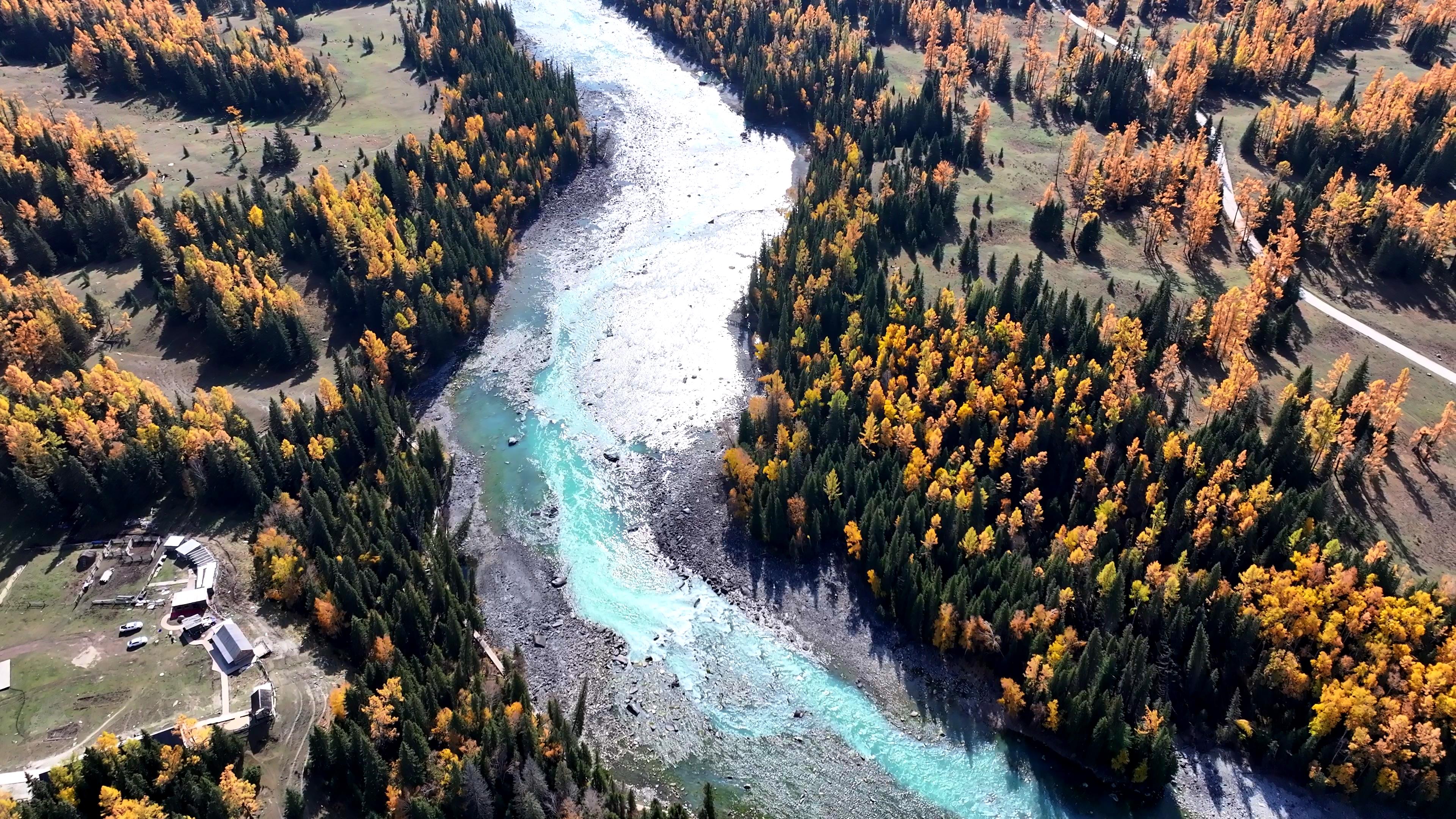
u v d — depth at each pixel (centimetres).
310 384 16650
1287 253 16262
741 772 11256
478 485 15275
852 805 10938
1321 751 10581
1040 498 13062
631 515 14688
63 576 12525
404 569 12638
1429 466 13375
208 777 9531
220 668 11331
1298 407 13538
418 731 10300
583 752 10694
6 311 15900
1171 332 15538
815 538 13662
